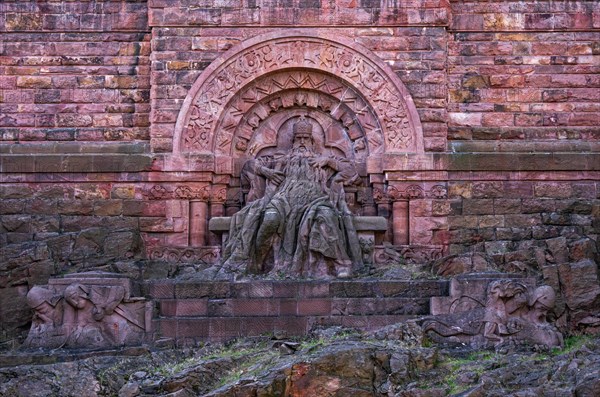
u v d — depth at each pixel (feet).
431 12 110.11
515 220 107.24
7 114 111.14
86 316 93.30
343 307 95.30
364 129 110.32
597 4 111.86
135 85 111.75
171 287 97.30
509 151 109.50
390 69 109.70
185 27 110.32
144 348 90.17
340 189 108.99
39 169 108.78
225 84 109.91
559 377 77.87
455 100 110.93
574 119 110.63
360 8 110.42
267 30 110.52
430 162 108.06
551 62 111.45
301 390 77.71
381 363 79.56
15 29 112.06
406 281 96.68
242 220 104.88
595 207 106.52
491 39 111.75
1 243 106.83
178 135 108.99
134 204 108.47
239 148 110.93
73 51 111.96
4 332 100.32
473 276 94.27
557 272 98.58
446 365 81.35
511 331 89.35
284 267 101.40
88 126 111.24
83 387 80.94
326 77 111.04
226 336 93.81
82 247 104.78
